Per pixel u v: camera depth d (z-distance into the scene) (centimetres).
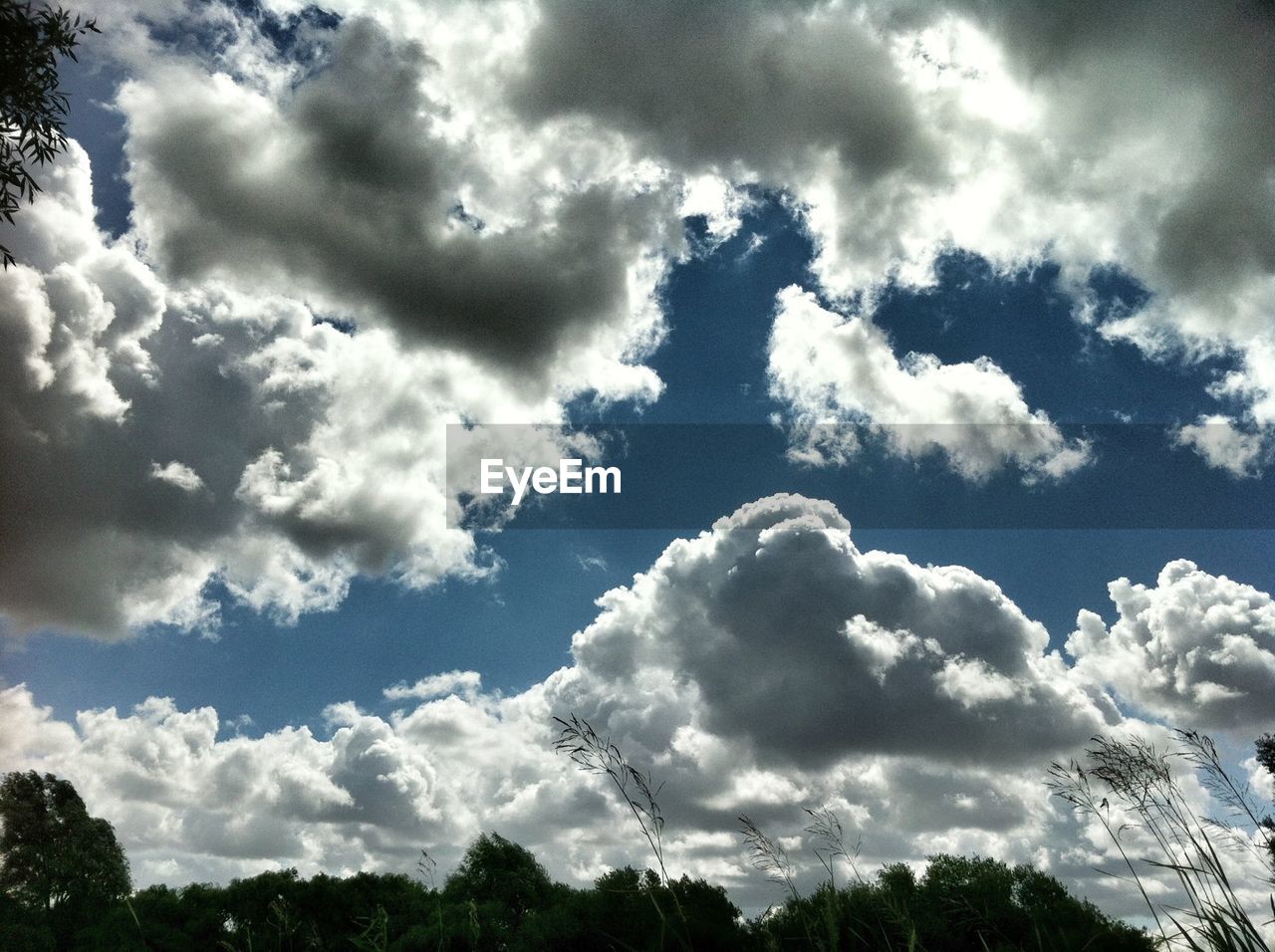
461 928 2961
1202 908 446
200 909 4734
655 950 586
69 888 4600
